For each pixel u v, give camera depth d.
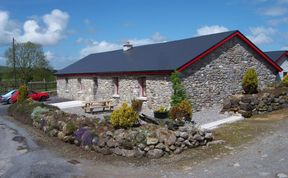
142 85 21.31
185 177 8.41
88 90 28.14
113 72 23.19
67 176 8.95
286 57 28.75
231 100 17.41
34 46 52.97
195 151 10.62
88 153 11.30
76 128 12.84
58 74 33.09
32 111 18.77
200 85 19.23
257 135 12.10
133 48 29.53
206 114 17.75
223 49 20.53
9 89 42.66
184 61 18.34
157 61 20.89
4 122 20.19
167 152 10.44
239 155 9.85
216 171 8.64
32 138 14.38
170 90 18.33
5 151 12.11
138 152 10.38
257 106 16.84
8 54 51.81
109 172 9.22
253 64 22.41
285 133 12.11
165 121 12.88
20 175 9.15
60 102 28.80
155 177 8.59
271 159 9.20
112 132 11.20
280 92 17.88
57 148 12.34
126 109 11.65
